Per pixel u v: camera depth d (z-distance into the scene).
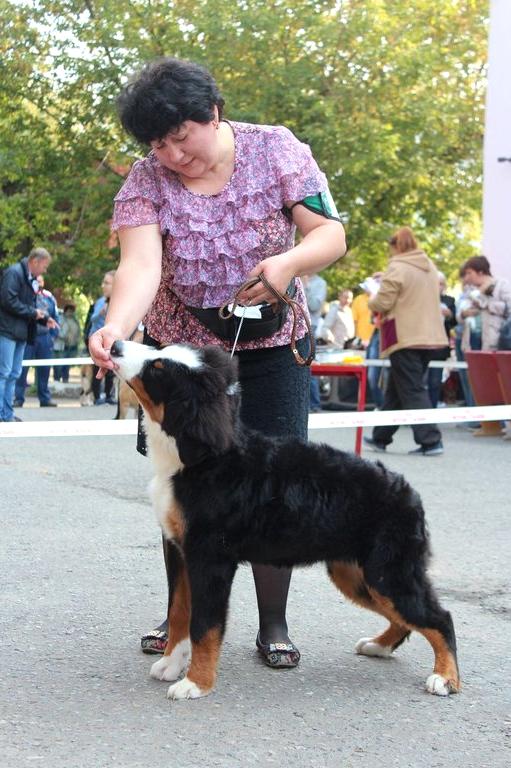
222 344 4.33
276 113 22.36
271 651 4.32
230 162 4.18
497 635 4.81
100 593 5.39
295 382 4.46
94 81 23.53
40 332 17.47
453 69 25.02
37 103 24.61
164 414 3.80
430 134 23.88
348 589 4.38
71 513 7.50
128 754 3.37
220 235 4.17
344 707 3.87
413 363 10.91
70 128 24.58
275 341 4.36
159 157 4.10
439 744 3.52
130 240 4.19
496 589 5.61
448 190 25.36
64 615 4.99
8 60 24.16
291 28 22.78
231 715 3.75
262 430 4.44
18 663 4.29
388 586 4.00
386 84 22.75
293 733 3.59
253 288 4.03
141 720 3.68
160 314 4.39
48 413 15.82
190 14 22.77
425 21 24.81
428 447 11.08
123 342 3.88
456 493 8.59
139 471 9.56
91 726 3.62
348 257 25.84
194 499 3.85
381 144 21.89
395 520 3.99
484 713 3.83
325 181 4.27
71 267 24.83
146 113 3.93
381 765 3.33
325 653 4.53
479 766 3.34
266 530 3.92
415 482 9.14
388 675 4.25
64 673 4.18
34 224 24.73
